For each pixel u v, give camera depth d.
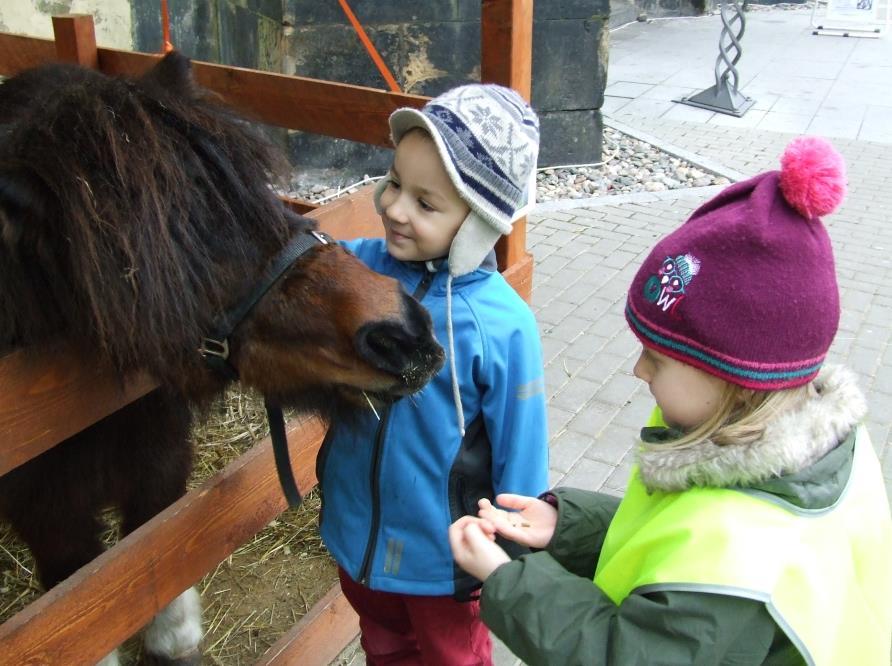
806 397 1.13
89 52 2.99
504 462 1.65
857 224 6.05
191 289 1.42
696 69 11.14
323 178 6.53
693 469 1.10
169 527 1.59
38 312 1.42
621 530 1.27
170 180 1.39
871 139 8.26
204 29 5.45
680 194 6.75
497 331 1.58
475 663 1.79
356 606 1.88
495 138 1.46
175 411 1.91
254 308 1.48
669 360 1.14
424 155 1.47
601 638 1.10
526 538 1.40
